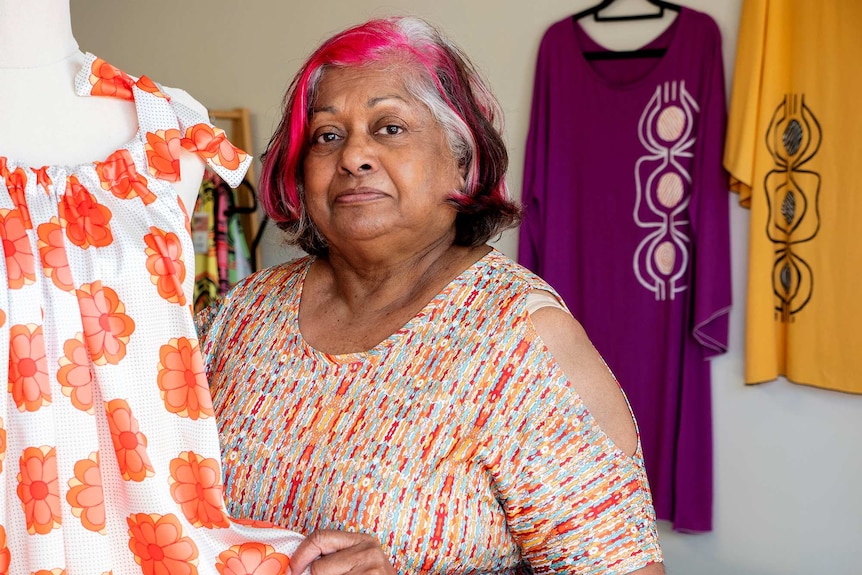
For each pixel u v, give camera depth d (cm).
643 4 323
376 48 149
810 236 294
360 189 147
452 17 357
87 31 443
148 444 128
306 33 390
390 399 143
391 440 141
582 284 328
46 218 125
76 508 123
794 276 299
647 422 324
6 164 126
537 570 144
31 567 121
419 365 144
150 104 134
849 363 291
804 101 291
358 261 153
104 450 129
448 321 145
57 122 133
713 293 307
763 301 300
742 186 304
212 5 410
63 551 122
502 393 139
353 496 140
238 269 372
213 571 132
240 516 150
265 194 169
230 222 370
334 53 150
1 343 120
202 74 417
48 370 122
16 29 130
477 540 141
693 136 310
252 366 159
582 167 326
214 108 416
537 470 137
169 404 130
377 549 133
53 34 133
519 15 346
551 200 329
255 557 133
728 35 312
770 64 294
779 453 317
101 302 125
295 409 150
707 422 319
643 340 322
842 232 289
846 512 309
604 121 321
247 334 165
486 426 139
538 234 335
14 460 122
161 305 129
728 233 309
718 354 314
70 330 124
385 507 138
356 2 378
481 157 154
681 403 319
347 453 143
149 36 428
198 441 131
